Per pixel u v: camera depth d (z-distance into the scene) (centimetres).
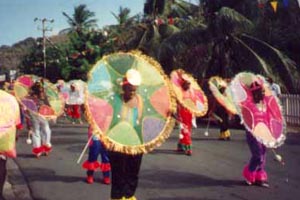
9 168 1091
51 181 941
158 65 605
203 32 2261
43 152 1262
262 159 852
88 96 564
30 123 1280
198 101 1264
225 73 2236
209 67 2314
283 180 899
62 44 5306
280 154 1200
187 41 2300
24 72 6266
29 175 1002
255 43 2219
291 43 2381
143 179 929
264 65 2088
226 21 2139
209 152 1261
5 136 570
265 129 841
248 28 2161
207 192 817
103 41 4181
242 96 857
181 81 1245
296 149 1284
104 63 585
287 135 1611
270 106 868
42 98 1253
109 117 564
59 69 4828
